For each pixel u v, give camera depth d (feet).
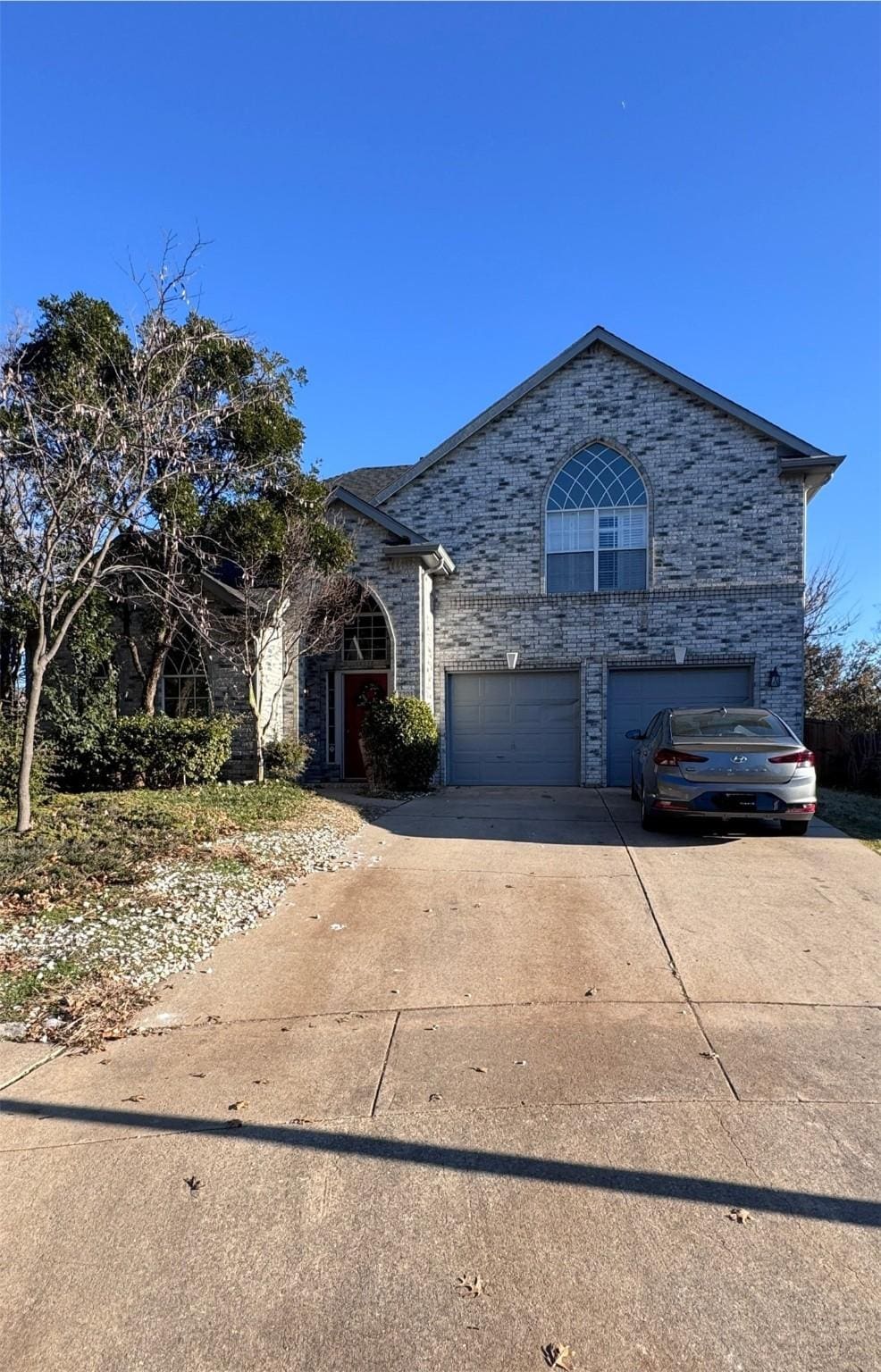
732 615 48.24
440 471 52.03
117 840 25.81
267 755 44.91
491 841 30.27
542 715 50.83
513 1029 14.46
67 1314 8.00
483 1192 9.78
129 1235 9.13
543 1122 11.31
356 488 61.72
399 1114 11.59
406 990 16.39
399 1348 7.52
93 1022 14.92
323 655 51.26
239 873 24.21
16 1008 15.34
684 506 49.01
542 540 50.65
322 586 43.27
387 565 47.88
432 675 50.93
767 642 47.80
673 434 49.26
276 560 41.93
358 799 40.55
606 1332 7.65
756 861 26.81
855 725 52.70
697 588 48.49
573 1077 12.60
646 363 49.01
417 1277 8.40
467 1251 8.78
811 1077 12.53
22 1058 13.52
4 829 26.50
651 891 23.30
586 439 50.29
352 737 51.80
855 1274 8.32
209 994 16.33
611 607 49.49
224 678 46.21
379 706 44.19
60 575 28.68
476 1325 7.77
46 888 21.20
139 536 36.17
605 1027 14.46
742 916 20.93
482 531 51.39
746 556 48.21
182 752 40.24
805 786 28.86
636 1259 8.59
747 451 48.39
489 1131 11.12
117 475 27.53
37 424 28.14
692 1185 9.83
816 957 18.02
